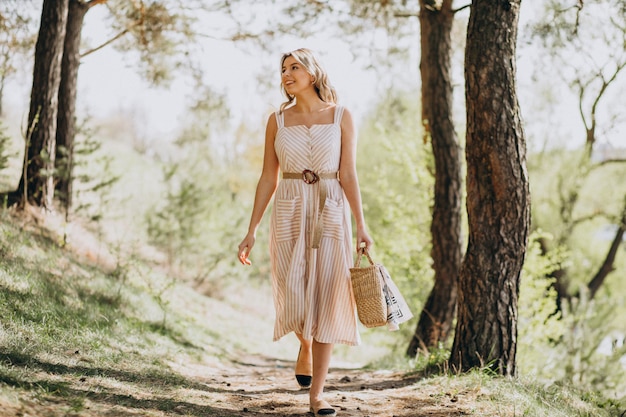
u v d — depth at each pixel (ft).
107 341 17.42
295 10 33.27
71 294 21.31
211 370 20.42
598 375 25.13
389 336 39.09
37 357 13.07
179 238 42.47
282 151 13.29
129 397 12.05
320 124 13.37
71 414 10.13
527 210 17.03
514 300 16.98
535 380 16.66
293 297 12.73
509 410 13.44
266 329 41.91
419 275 37.11
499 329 16.75
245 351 31.12
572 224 66.80
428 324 28.68
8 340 13.39
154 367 16.30
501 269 16.84
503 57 16.87
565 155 65.62
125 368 14.96
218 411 12.66
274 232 13.30
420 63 29.99
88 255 30.25
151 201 50.08
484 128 16.80
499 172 16.71
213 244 44.34
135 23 35.12
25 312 16.24
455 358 17.11
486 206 16.94
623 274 74.54
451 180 29.12
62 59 32.53
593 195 68.39
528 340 33.71
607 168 68.03
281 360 30.27
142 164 63.52
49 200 30.17
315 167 13.15
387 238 38.50
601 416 15.24
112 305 23.17
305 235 13.03
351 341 13.00
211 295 44.29
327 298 12.89
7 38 33.96
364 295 12.58
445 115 29.19
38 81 29.25
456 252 28.94
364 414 13.10
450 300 28.71
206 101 38.24
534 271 37.17
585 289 33.83
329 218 12.99
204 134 64.44
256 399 14.34
